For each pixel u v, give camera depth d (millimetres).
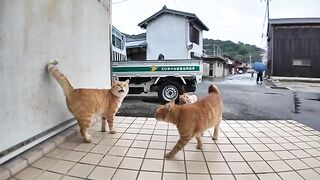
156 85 8125
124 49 11328
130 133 4254
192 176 2775
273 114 6605
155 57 17953
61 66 3742
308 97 10391
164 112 3260
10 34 2705
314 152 3570
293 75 21922
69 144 3643
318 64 21359
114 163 3051
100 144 3682
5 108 2670
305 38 21406
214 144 3797
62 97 3828
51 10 3457
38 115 3248
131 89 8258
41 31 3248
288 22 21250
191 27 17781
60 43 3705
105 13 5570
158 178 2713
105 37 5598
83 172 2805
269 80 21469
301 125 5086
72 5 4031
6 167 2656
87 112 3598
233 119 5777
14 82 2791
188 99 4293
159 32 17672
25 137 3008
